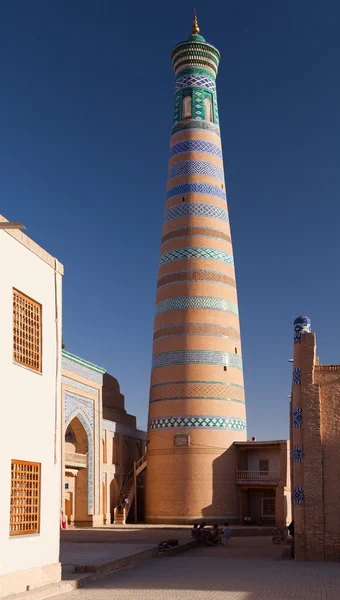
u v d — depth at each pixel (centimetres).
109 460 3944
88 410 3628
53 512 1488
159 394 3897
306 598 1259
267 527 3450
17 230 1411
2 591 1232
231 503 3747
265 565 1891
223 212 4141
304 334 2227
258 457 3900
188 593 1333
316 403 2164
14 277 1388
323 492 2103
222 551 2455
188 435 3766
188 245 4003
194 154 4156
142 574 1684
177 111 4284
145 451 4431
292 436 2372
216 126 4281
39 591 1308
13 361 1359
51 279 1576
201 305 3906
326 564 1916
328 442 2139
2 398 1302
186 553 2386
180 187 4125
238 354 3981
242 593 1327
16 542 1312
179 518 3697
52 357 1552
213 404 3800
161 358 3931
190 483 3716
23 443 1376
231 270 4081
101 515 3638
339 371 2188
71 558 1841
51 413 1523
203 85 4294
